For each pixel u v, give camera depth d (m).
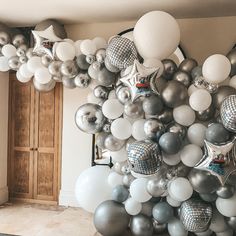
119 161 2.95
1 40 3.50
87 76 3.02
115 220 2.84
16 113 4.18
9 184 4.23
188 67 2.80
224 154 2.43
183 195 2.60
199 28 3.51
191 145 2.64
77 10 3.35
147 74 2.57
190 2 3.06
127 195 2.94
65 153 4.00
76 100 3.94
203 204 2.65
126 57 2.66
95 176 3.26
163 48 2.67
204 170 2.50
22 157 4.18
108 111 2.79
